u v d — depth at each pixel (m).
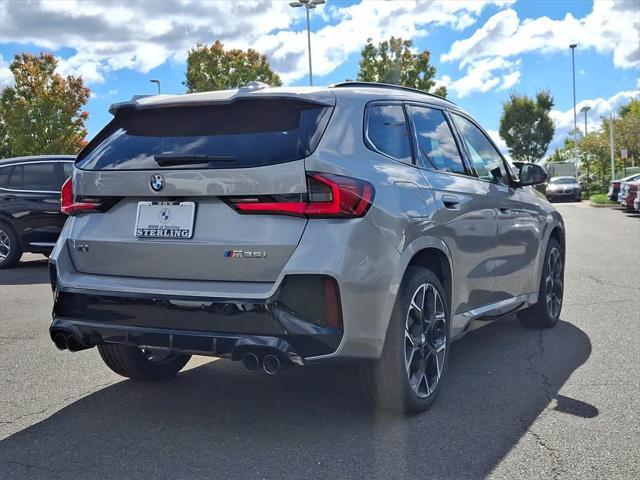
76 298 3.86
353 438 3.71
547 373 4.86
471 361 5.20
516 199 5.51
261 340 3.41
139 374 4.70
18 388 4.69
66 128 33.03
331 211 3.46
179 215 3.69
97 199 3.93
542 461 3.37
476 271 4.75
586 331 6.12
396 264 3.71
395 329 3.79
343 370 4.98
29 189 11.42
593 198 37.88
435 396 4.18
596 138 47.84
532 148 70.62
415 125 4.46
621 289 8.22
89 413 4.18
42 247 11.52
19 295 8.78
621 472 3.24
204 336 3.50
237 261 3.53
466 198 4.60
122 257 3.83
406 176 4.04
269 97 3.68
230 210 3.58
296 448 3.59
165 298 3.59
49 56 33.03
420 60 36.84
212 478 3.25
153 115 3.98
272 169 3.49
